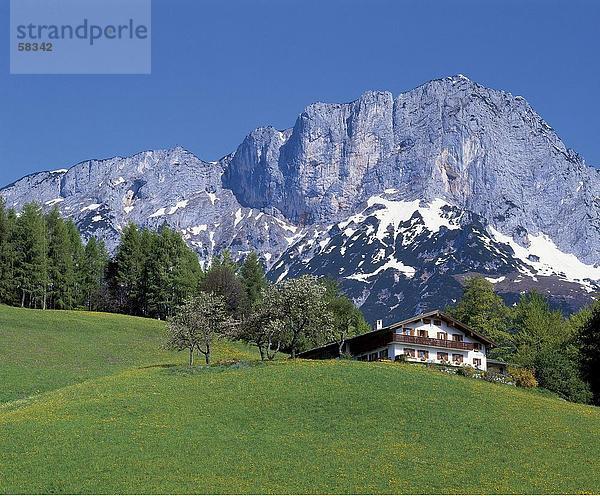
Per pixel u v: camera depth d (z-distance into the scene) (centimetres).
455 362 12431
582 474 6462
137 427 6988
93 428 6919
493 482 6141
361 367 9431
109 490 5634
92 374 10744
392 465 6391
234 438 6844
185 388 8338
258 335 11681
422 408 7919
